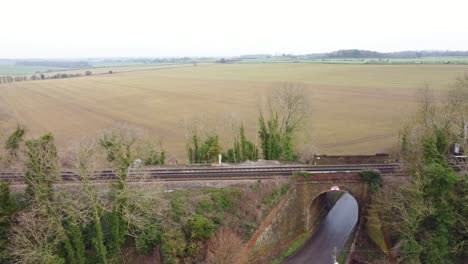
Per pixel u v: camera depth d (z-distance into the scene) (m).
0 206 33.06
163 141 83.25
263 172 46.00
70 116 107.62
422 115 54.47
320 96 126.19
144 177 40.53
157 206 38.25
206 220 38.03
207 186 43.31
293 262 43.97
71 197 35.75
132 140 42.03
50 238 34.09
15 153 43.62
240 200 42.09
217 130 71.75
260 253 41.53
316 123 95.44
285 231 45.47
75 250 34.84
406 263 39.31
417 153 42.09
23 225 33.28
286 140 62.19
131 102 129.12
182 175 44.56
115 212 35.59
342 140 82.12
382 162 50.88
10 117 104.44
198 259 37.00
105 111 114.88
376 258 44.16
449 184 37.34
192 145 70.94
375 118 98.62
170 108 116.81
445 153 47.06
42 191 33.00
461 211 38.12
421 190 38.25
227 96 134.38
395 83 143.00
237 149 60.06
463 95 56.84
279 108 68.19
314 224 51.59
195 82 182.38
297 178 46.03
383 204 42.94
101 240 34.78
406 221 38.53
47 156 33.22
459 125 52.28
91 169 35.59
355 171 46.03
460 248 38.47
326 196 59.19
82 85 180.50
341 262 44.34
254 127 90.31
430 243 37.78
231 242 37.03
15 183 39.97
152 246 37.53
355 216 55.28
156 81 193.38
